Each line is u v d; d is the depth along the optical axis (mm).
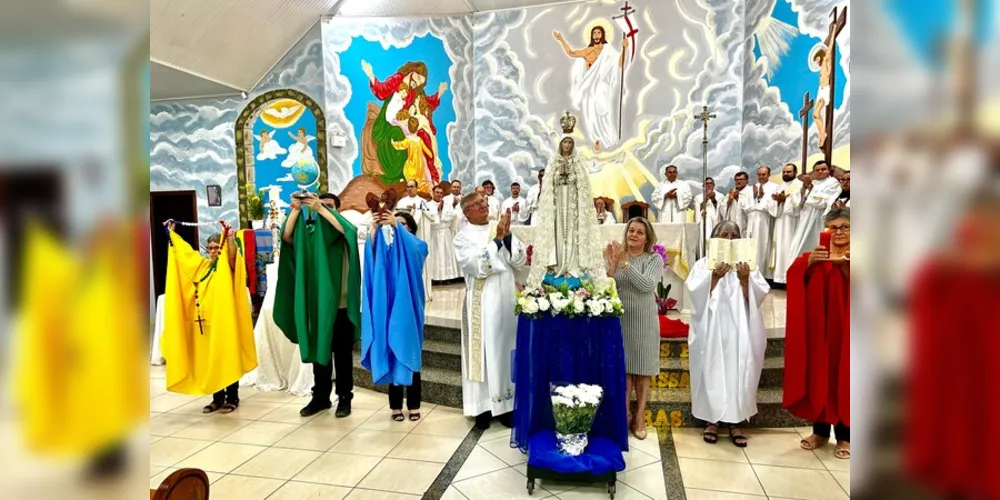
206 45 7180
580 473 2795
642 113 8359
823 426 3383
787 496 2826
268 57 8117
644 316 3494
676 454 3346
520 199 8375
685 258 5078
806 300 3270
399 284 3791
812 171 5957
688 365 3934
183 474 1622
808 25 6113
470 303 3732
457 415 4117
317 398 4203
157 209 8766
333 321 4012
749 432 3703
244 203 8461
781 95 6777
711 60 8062
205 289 4020
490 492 2912
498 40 8758
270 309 4863
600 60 8445
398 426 3885
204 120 8539
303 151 8367
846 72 5383
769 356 3986
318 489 2967
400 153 8102
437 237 7805
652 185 8359
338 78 7938
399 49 8125
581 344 3148
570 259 3215
